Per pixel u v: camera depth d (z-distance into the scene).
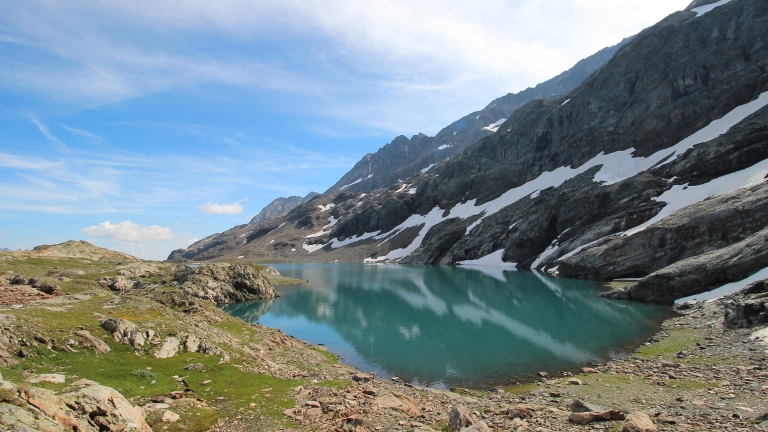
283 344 38.59
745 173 82.88
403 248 199.25
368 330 52.25
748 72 118.19
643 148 131.25
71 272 71.56
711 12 143.62
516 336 45.69
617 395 23.09
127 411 14.18
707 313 43.47
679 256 70.94
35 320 23.98
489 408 21.78
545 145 180.25
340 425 16.91
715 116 116.50
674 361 30.00
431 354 39.94
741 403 18.88
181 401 18.42
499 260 139.38
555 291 75.88
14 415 9.79
